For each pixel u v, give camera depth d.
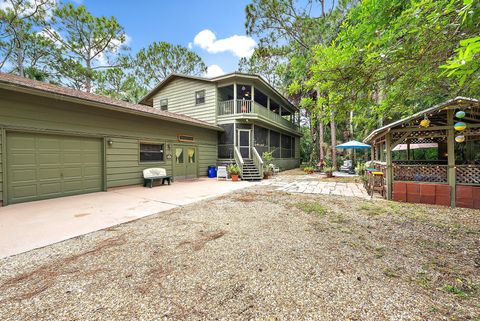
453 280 2.06
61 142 6.31
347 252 2.70
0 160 5.12
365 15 2.97
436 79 3.12
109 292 1.90
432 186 5.31
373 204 5.34
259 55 15.73
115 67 16.47
